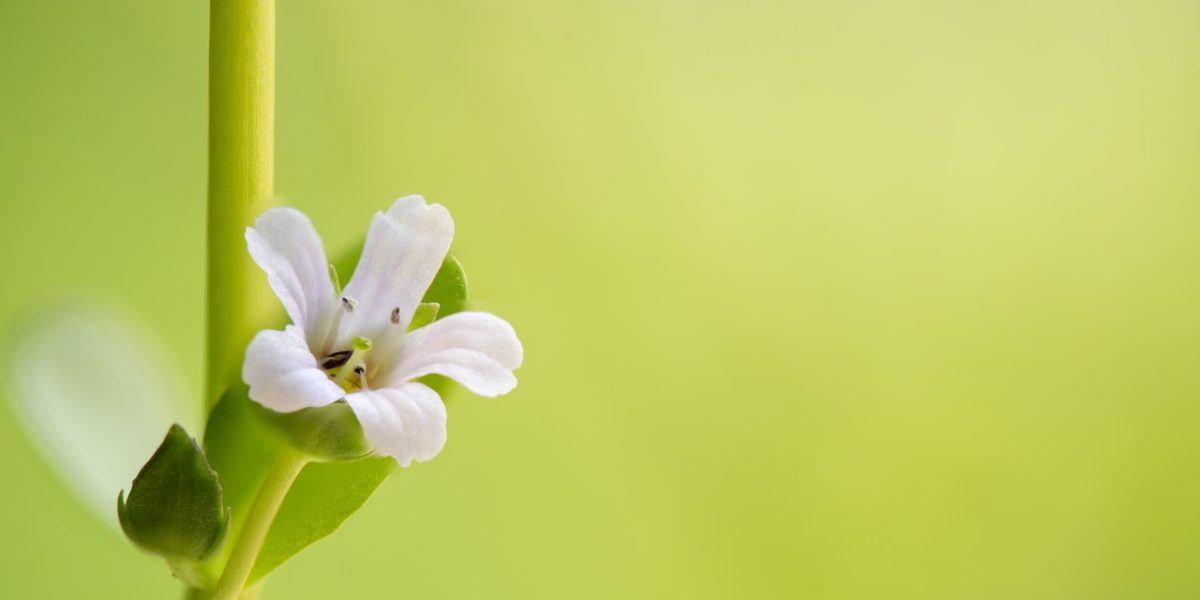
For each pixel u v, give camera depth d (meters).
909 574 0.26
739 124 0.26
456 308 0.14
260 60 0.14
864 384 0.26
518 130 0.26
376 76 0.25
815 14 0.26
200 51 0.25
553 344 0.25
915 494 0.26
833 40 0.27
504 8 0.26
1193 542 0.27
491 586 0.25
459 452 0.25
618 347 0.26
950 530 0.26
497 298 0.25
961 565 0.26
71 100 0.24
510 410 0.25
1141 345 0.27
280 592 0.23
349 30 0.25
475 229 0.25
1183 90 0.27
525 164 0.26
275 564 0.14
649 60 0.26
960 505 0.26
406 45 0.25
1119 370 0.27
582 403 0.25
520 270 0.25
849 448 0.26
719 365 0.26
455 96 0.25
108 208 0.24
